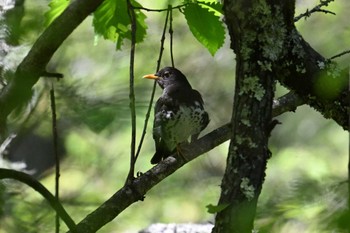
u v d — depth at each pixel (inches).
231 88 836.0
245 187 220.5
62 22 233.0
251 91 227.3
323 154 719.1
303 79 252.2
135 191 284.8
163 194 739.4
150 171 300.7
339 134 754.2
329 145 743.7
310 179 201.0
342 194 181.5
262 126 225.9
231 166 224.7
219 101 826.8
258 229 183.8
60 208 232.7
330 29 783.1
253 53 228.8
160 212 725.9
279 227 183.5
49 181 657.6
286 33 240.8
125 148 725.3
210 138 318.3
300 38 248.5
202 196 722.8
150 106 233.3
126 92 217.9
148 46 729.6
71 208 337.4
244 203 217.6
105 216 276.5
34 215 260.4
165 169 303.1
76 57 656.4
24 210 260.2
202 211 715.4
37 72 237.6
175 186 749.3
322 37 785.6
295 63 248.1
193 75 843.4
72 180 682.2
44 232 254.8
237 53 231.6
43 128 456.1
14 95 234.1
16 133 316.5
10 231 248.4
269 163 684.1
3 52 266.5
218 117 803.4
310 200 183.9
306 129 775.7
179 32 826.2
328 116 263.7
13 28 224.7
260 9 228.4
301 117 786.2
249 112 225.9
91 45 675.4
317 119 780.6
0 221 249.4
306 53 249.3
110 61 684.7
